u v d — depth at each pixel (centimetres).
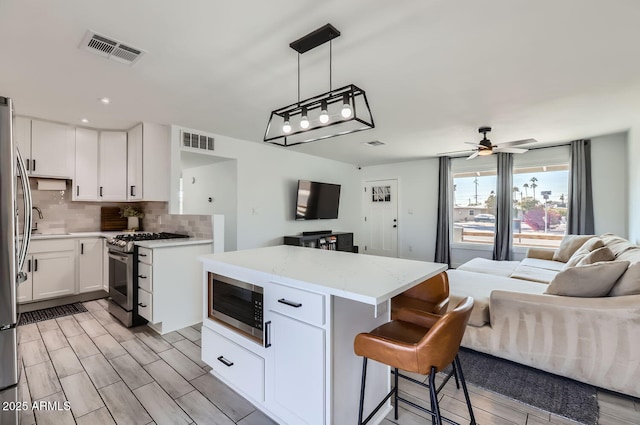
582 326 203
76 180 391
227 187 488
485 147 406
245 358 185
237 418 175
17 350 157
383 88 276
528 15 172
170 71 242
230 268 196
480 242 587
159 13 171
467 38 196
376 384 177
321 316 143
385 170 707
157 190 395
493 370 229
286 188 553
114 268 339
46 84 265
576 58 221
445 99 302
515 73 245
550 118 360
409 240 671
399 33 191
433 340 123
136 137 396
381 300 123
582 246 368
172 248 305
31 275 348
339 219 682
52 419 174
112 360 242
